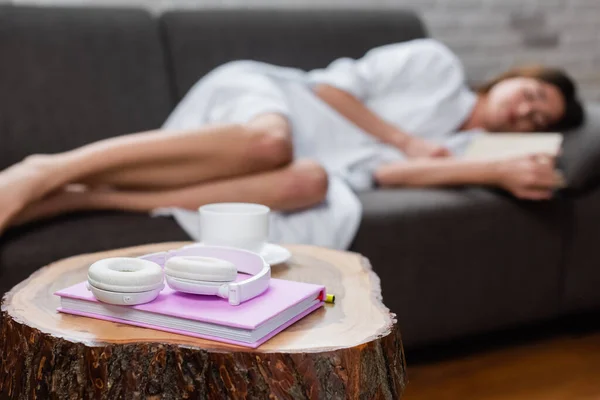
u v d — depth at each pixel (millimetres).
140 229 1389
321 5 2504
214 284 802
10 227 1368
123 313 802
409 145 1967
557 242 1783
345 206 1535
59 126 1733
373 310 862
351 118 1976
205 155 1433
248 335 735
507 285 1738
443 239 1634
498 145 1892
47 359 761
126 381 738
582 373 1705
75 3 2143
